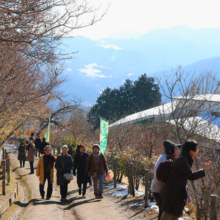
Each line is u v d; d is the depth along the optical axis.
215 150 9.58
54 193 11.70
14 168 17.97
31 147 16.38
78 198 10.66
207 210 8.12
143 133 17.06
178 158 4.92
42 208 8.87
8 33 6.50
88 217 8.05
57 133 32.78
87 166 10.51
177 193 4.88
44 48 6.62
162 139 12.12
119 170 13.68
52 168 10.40
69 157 10.14
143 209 8.60
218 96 11.09
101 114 58.50
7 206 8.76
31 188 12.36
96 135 33.28
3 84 7.55
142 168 11.09
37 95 8.17
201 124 10.24
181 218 7.77
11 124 12.59
